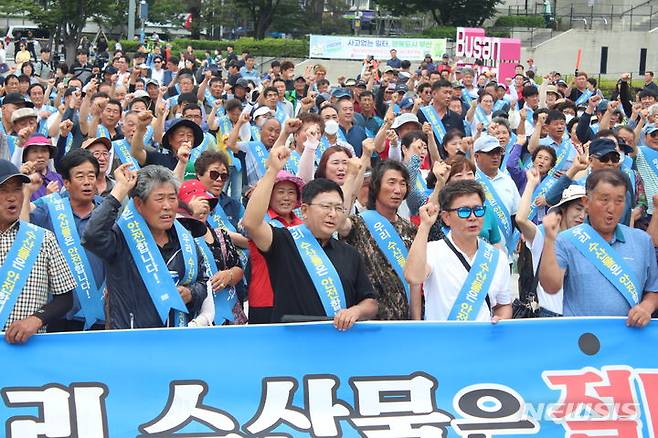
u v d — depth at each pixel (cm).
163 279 808
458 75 2905
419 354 788
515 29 5834
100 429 750
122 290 808
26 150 1189
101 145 1177
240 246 1040
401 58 4397
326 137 1466
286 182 966
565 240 845
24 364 754
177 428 756
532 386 793
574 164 1147
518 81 2870
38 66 3503
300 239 823
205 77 2188
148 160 1320
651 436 798
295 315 802
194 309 850
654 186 1400
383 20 6756
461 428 780
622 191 829
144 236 812
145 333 765
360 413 774
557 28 5844
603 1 5997
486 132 1585
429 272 842
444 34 5819
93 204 997
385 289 896
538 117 1648
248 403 766
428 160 1472
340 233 909
